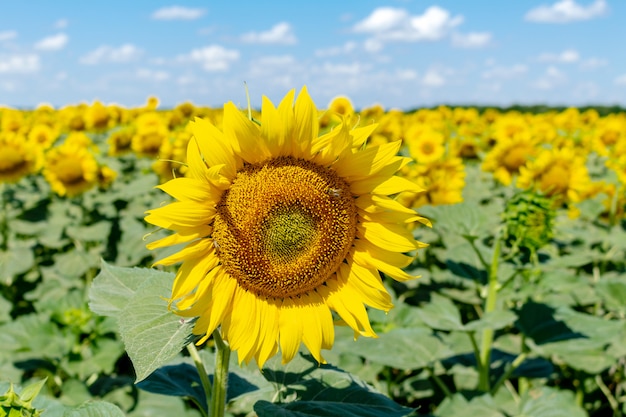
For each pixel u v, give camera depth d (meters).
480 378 0.96
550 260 1.01
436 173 1.63
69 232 1.84
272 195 0.50
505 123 2.51
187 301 0.46
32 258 1.68
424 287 1.47
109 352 1.08
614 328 0.91
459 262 1.05
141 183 2.11
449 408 0.87
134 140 2.46
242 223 0.49
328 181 0.51
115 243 1.94
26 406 0.36
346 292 0.53
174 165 2.02
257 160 0.51
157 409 0.98
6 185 2.23
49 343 1.04
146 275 0.56
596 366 0.91
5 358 1.06
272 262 0.50
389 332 0.94
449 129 3.44
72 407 0.41
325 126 2.29
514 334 1.29
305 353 0.58
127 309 0.46
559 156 1.46
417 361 0.87
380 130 2.74
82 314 1.10
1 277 1.63
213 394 0.51
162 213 0.46
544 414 0.91
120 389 1.03
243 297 0.50
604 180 1.78
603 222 1.70
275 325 0.51
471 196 2.06
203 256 0.49
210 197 0.48
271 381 0.54
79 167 2.09
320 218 0.51
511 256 0.91
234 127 0.48
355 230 0.52
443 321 0.87
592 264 1.57
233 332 0.49
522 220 0.89
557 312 0.95
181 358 0.64
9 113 3.47
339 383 0.53
